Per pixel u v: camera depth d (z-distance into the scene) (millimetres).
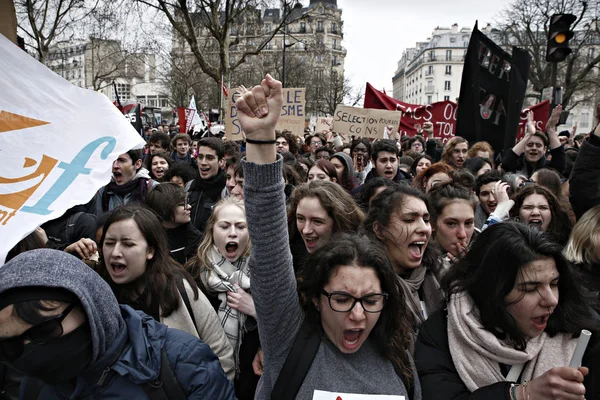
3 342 1278
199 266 2777
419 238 2213
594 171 2957
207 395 1628
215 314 2412
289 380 1561
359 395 1533
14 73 2436
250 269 1629
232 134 6785
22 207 2338
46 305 1255
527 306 1663
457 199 2678
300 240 2934
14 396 1877
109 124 2619
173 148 8391
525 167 5711
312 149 9773
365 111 8719
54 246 3252
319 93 42719
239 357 2352
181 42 21938
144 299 2242
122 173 4617
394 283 1650
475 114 5969
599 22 24266
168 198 3406
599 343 1722
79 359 1340
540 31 29266
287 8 18609
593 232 2418
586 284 2238
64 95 2553
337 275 1580
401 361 1674
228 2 16547
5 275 1269
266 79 1536
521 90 5891
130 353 1500
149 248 2295
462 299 1789
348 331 1591
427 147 8555
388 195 2289
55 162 2467
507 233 1713
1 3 2838
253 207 1562
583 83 28125
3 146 2393
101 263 2371
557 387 1386
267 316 1616
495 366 1691
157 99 72938
